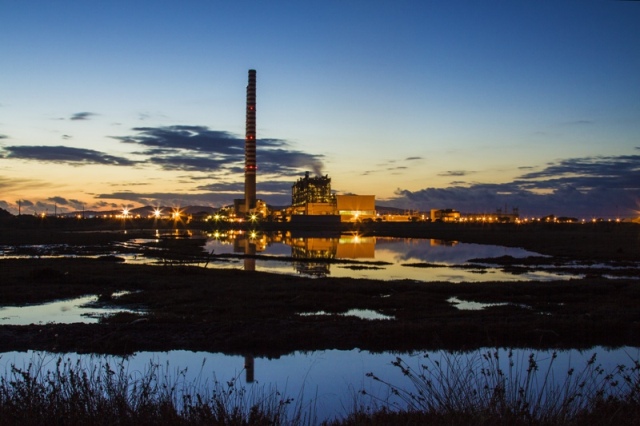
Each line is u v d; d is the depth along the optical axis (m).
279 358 17.17
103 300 27.81
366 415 9.67
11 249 69.06
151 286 32.34
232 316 23.22
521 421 7.43
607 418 7.72
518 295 30.22
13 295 28.61
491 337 19.52
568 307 25.83
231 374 15.12
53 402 7.49
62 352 17.50
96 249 70.44
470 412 7.65
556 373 14.22
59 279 34.41
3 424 7.01
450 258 63.62
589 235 115.69
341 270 48.25
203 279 36.09
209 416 7.69
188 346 18.52
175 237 113.12
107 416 7.43
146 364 15.89
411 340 19.28
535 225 186.88
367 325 20.91
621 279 36.88
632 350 18.12
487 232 141.12
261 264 54.22
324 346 18.70
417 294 29.80
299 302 26.92
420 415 8.81
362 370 15.44
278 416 8.23
